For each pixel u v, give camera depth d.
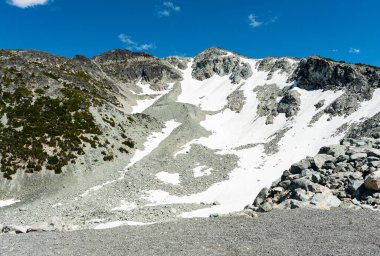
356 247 17.69
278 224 23.23
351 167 32.53
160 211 44.66
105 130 87.56
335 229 21.16
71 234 24.91
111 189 62.72
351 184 29.52
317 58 115.50
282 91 121.69
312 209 26.58
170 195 61.72
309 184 31.30
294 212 26.20
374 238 19.11
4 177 65.50
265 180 65.94
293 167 37.25
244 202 53.19
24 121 81.06
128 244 20.77
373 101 88.94
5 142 73.31
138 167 73.81
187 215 43.19
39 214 48.75
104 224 34.38
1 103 86.38
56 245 21.25
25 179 66.31
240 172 72.38
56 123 83.31
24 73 101.38
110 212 47.31
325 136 84.38
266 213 27.25
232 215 28.02
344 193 29.48
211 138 100.38
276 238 20.17
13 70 101.69
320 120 93.06
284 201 30.19
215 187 65.31
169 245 19.94
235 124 114.31
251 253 17.83
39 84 99.06
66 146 76.00
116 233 24.39
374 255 16.50
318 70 112.75
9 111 84.06
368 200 27.52
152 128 101.12
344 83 103.56
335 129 85.38
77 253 19.27
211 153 84.94
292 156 78.69
